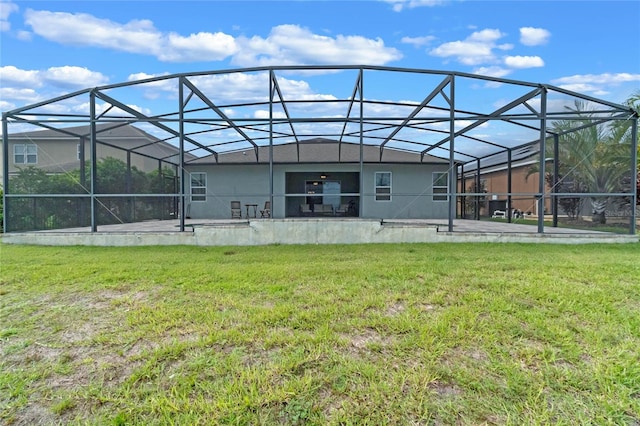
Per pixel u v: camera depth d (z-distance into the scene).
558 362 2.07
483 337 2.37
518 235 7.21
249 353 2.20
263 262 5.04
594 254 5.64
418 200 14.14
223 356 2.16
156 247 6.86
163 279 3.97
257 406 1.69
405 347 2.24
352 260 5.12
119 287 3.67
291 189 16.11
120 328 2.61
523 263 4.71
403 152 14.78
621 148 8.83
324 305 3.02
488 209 13.85
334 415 1.63
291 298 3.22
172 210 14.21
